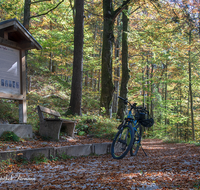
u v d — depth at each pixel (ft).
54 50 60.90
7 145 18.53
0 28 21.40
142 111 20.35
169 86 107.76
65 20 57.67
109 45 48.93
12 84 23.07
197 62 77.05
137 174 13.05
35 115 32.50
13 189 9.90
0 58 21.94
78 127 33.83
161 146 44.21
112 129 35.40
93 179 12.10
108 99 47.11
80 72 41.73
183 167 15.51
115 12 50.03
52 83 68.69
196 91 99.81
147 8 54.54
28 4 40.50
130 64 88.69
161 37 59.36
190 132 107.76
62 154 19.25
